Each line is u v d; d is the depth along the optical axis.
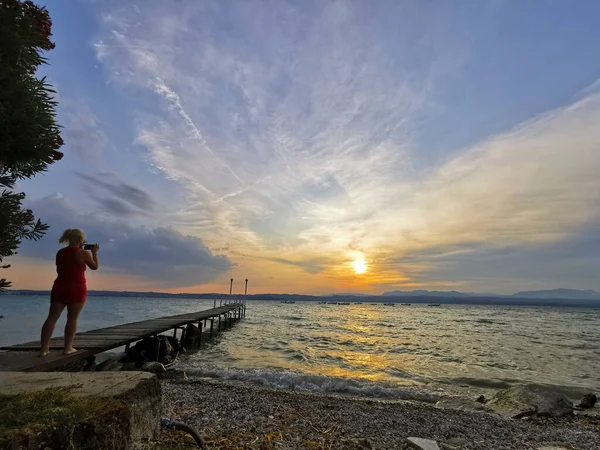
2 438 1.96
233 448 4.11
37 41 2.37
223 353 19.94
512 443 6.57
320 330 36.72
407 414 8.23
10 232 2.43
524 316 82.75
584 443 6.88
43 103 2.37
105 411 2.54
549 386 13.95
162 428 3.79
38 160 2.40
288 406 7.82
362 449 4.93
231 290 56.16
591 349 24.72
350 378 13.85
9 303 85.38
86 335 12.38
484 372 16.41
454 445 6.15
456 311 112.44
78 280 6.54
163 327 16.34
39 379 3.34
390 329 40.34
